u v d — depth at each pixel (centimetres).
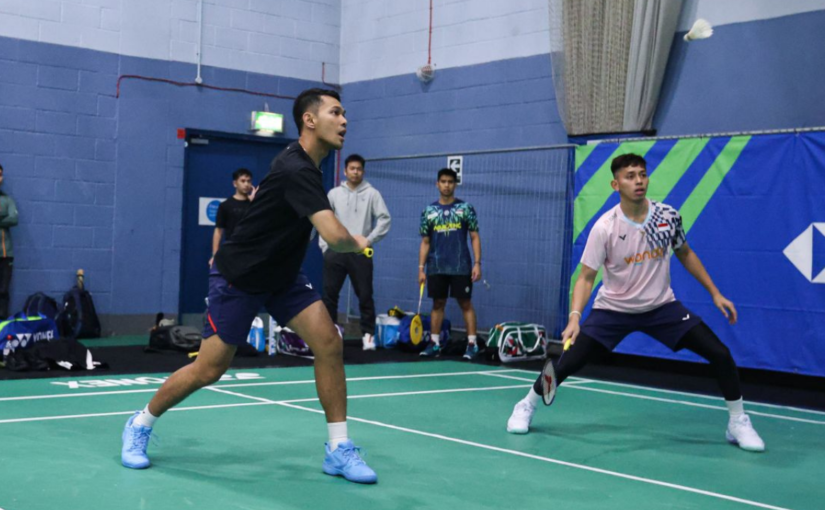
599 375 809
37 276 1020
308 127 384
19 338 765
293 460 428
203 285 1143
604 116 926
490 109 1057
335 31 1237
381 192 1173
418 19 1140
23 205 1010
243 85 1160
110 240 1068
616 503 364
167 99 1103
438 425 533
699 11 876
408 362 869
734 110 852
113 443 454
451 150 1098
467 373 794
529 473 415
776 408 650
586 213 899
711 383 775
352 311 1183
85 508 334
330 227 358
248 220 375
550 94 998
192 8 1120
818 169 746
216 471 402
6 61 997
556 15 962
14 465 400
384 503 355
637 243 489
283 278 384
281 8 1188
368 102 1201
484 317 1040
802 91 807
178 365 782
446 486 386
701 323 493
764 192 777
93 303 1044
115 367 761
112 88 1066
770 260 771
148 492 360
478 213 1054
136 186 1084
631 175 482
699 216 816
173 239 1111
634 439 507
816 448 497
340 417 398
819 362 739
